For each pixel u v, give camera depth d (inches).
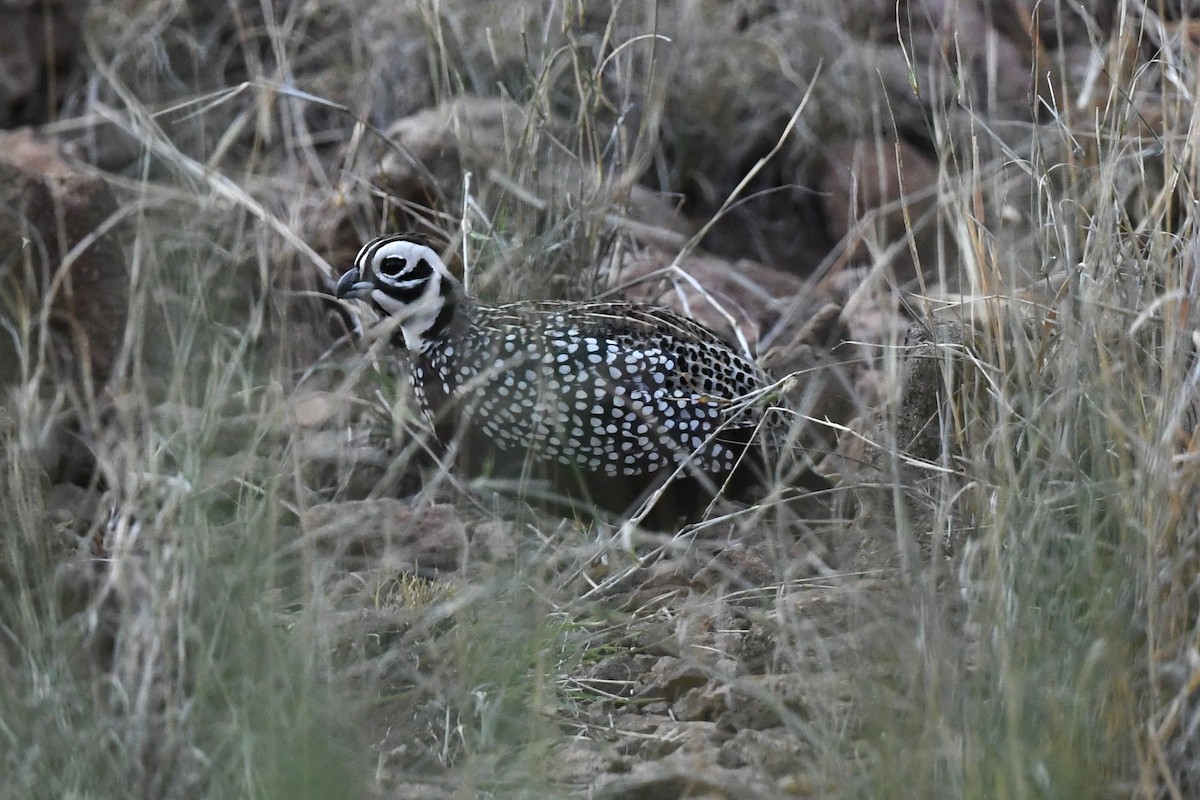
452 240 427.5
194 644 271.0
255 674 263.0
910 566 280.5
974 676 256.2
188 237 430.0
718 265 498.6
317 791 242.8
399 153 486.6
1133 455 282.0
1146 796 236.1
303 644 266.8
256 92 536.4
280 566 315.3
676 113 556.1
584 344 368.5
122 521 294.8
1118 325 300.5
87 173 456.4
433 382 383.6
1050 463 285.7
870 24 589.9
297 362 438.9
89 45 563.2
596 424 369.1
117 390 369.1
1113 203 331.3
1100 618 258.8
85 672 279.7
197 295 380.5
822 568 309.9
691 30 565.3
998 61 551.2
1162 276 309.0
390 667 298.0
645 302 441.4
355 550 360.5
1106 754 247.1
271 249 455.5
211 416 312.2
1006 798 231.0
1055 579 272.8
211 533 290.5
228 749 257.4
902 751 243.3
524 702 288.8
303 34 601.9
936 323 357.4
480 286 429.1
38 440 365.4
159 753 253.4
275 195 508.4
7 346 421.4
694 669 301.7
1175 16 450.6
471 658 291.0
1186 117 367.9
